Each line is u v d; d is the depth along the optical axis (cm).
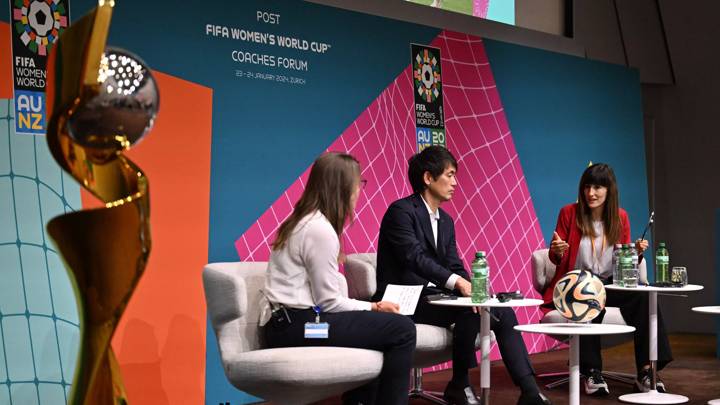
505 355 398
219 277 328
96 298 202
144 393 407
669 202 821
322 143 503
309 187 350
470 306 368
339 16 521
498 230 625
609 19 773
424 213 425
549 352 661
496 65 638
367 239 527
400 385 334
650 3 806
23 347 369
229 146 454
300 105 492
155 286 415
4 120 367
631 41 789
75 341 385
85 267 201
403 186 556
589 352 484
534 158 664
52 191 380
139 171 209
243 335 338
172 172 425
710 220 805
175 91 429
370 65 538
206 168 441
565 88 699
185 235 429
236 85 459
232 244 451
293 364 309
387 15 559
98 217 199
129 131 203
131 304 405
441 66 591
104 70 197
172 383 420
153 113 206
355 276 416
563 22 740
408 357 337
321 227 338
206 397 435
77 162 205
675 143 818
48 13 382
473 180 609
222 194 448
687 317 812
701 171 809
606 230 492
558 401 469
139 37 416
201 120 440
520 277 642
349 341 334
